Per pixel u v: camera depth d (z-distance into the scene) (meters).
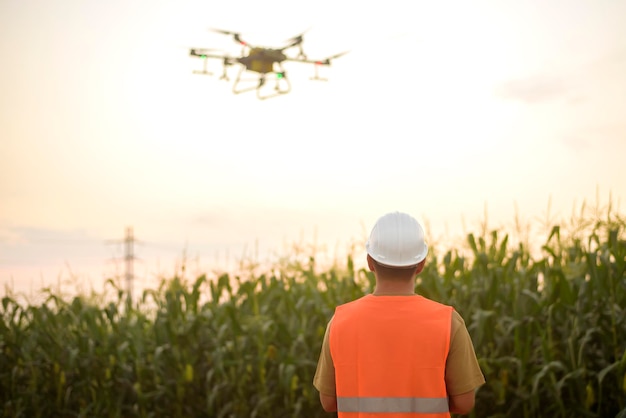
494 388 6.37
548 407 6.20
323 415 7.15
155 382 7.69
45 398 8.09
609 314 6.26
